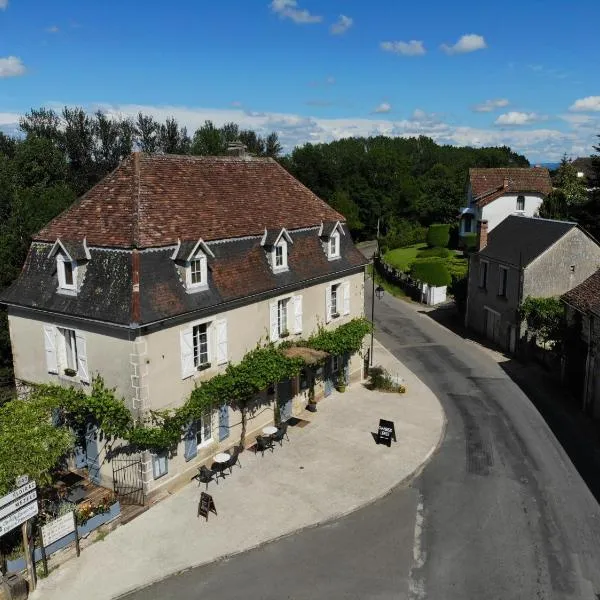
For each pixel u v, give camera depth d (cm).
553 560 1739
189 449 2150
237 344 2317
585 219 5228
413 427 2638
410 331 4359
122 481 2050
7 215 4325
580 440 2547
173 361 2027
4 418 1853
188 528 1886
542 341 3622
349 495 2077
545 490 2131
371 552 1777
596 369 2733
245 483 2155
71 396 2055
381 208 9025
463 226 7012
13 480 1642
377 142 19638
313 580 1655
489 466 2311
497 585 1630
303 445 2452
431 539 1841
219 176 2584
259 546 1805
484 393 3112
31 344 2212
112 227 2067
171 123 7238
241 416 2402
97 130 6688
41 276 2177
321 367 2902
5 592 1541
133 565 1709
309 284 2706
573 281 3728
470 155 15212
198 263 2125
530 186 6569
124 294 1927
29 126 6575
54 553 1720
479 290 4244
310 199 2947
